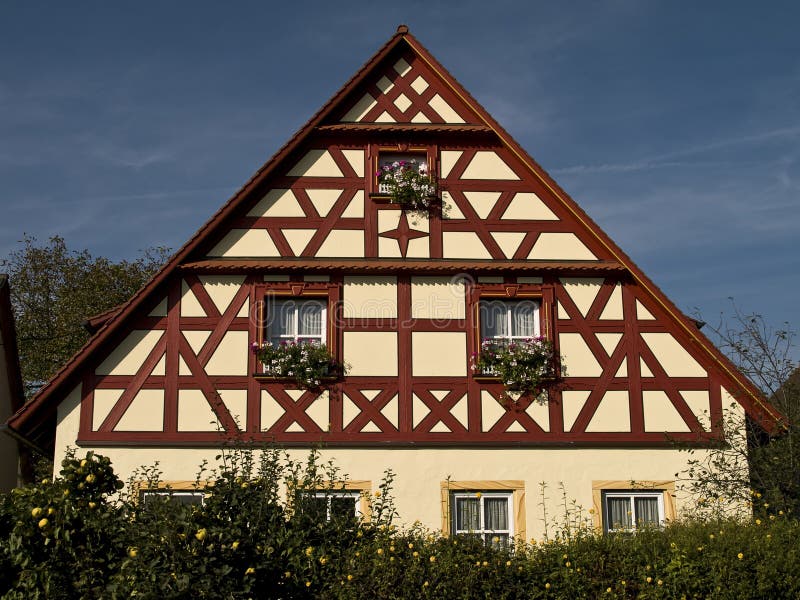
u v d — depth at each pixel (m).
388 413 14.98
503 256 15.72
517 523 14.68
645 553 11.06
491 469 14.86
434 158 16.11
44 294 30.12
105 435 14.59
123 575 9.46
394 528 11.90
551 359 15.25
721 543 11.02
